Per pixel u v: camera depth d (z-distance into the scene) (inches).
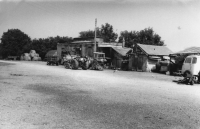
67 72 741.9
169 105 268.2
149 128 179.0
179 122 198.7
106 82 491.5
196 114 229.0
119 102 274.8
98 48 1268.5
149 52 1048.2
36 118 193.5
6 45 2482.8
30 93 315.9
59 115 205.8
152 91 379.9
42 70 802.2
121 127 178.1
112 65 1222.3
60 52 1466.5
